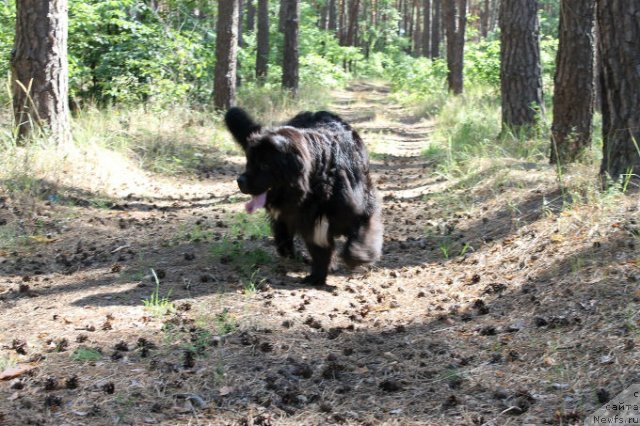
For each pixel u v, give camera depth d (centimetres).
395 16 3656
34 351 520
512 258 604
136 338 534
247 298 576
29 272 615
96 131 868
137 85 1002
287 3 1467
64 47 791
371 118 1373
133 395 450
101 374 480
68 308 565
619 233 575
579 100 775
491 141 916
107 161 810
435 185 825
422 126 1280
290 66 1490
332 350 527
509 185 735
